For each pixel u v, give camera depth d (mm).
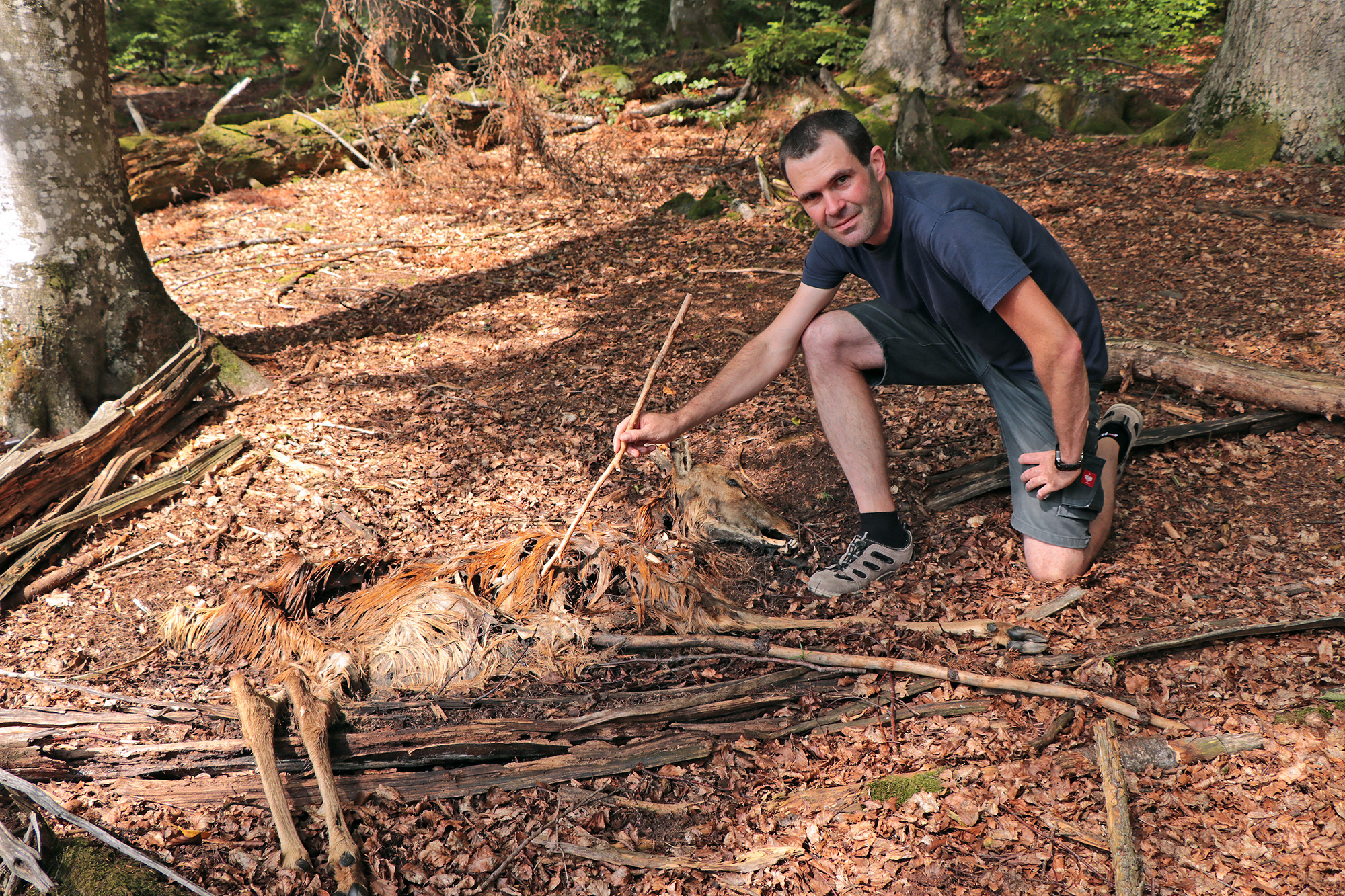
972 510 3846
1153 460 4066
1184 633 2990
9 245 4402
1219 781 2447
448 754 2668
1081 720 2672
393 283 7363
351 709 2873
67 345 4543
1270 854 2238
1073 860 2281
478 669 3043
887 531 3484
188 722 2803
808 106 11867
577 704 2916
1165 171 8938
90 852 2303
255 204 9688
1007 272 2654
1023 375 3197
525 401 5133
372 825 2467
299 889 2273
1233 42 9109
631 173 10391
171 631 3170
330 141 10656
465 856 2389
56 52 4414
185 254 8062
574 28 13688
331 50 15281
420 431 4789
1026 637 2984
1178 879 2193
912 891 2248
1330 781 2398
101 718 2777
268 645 3096
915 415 4691
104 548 3686
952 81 12641
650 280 7207
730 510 3730
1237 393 4348
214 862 2346
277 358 5723
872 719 2789
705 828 2465
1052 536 3240
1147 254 6805
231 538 3826
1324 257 6301
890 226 2918
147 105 15133
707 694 2881
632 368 5516
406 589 3248
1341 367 4574
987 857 2314
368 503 4098
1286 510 3641
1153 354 4637
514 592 3262
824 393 3465
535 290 7113
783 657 3051
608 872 2352
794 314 3402
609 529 3760
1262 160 8617
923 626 3133
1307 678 2756
